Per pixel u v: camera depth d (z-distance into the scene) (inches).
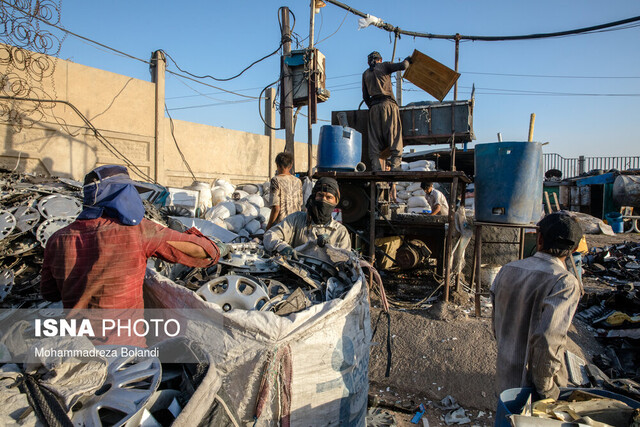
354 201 238.4
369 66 271.0
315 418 76.2
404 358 154.9
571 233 80.7
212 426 50.4
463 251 209.2
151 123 327.6
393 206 276.7
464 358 149.7
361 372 87.5
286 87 322.0
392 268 266.8
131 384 51.3
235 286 83.0
